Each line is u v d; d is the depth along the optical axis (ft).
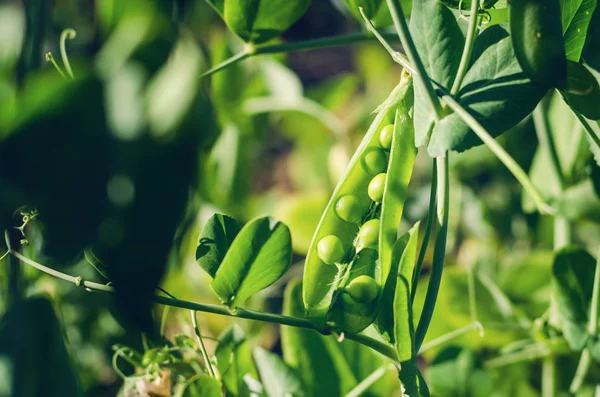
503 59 1.43
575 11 1.47
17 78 1.42
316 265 1.45
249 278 1.43
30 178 1.20
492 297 1.95
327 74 5.08
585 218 1.75
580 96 1.47
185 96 1.18
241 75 2.27
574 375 1.87
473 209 2.50
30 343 1.37
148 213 1.21
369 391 1.73
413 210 2.48
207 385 1.51
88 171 1.20
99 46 1.28
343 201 1.45
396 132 1.42
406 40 1.36
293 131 3.04
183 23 1.29
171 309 1.79
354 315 1.41
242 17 1.60
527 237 2.43
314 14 5.23
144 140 1.18
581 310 1.65
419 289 1.99
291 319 1.44
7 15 1.45
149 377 1.60
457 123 1.38
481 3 1.46
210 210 2.15
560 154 1.82
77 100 1.19
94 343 1.88
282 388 1.64
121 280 1.24
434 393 1.65
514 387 1.97
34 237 1.53
